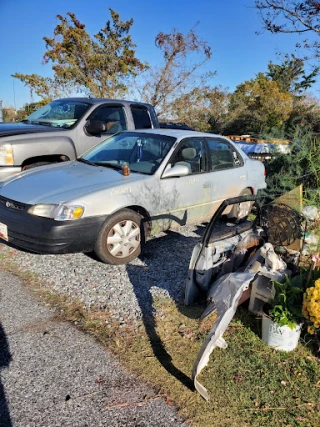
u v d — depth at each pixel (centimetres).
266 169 707
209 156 512
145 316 320
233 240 358
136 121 670
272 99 2041
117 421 212
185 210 473
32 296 342
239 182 556
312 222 405
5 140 488
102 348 275
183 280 387
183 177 464
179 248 475
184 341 290
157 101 1736
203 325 311
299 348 285
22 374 244
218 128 1978
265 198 636
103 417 215
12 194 380
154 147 470
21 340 278
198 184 482
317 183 519
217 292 263
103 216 376
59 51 1766
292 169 629
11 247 450
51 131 546
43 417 212
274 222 357
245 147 856
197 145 497
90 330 296
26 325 297
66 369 251
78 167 452
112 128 630
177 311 330
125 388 238
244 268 335
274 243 359
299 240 344
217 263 345
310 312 256
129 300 343
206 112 1919
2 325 295
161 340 289
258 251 335
